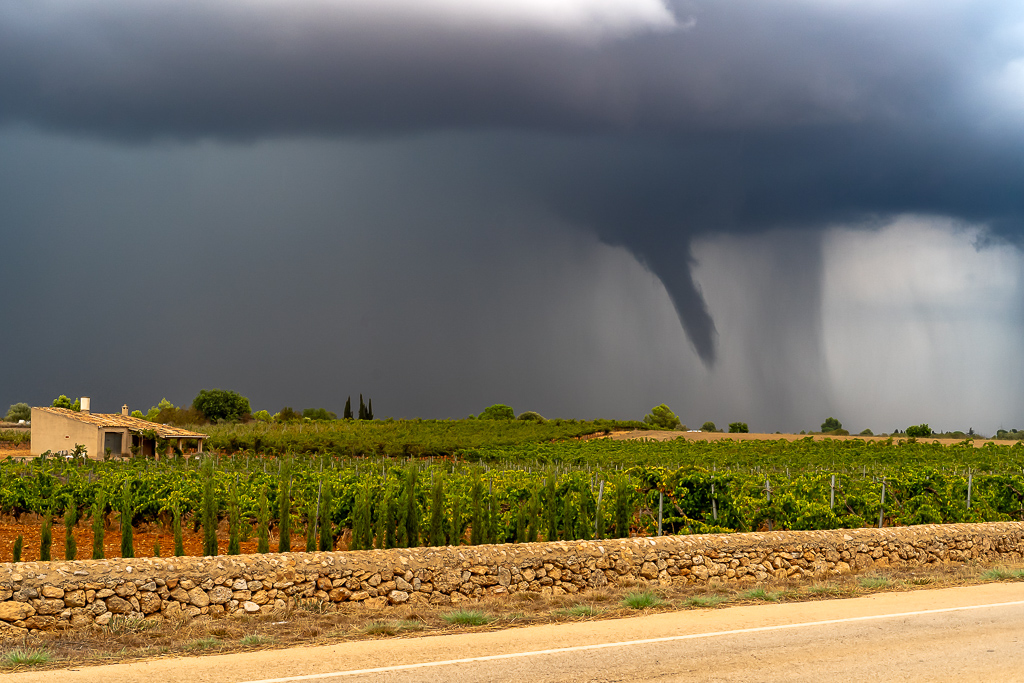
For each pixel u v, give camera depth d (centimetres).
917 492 2444
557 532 1852
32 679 895
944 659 937
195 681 866
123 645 1079
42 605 1134
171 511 2564
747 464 5969
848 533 1767
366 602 1323
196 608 1223
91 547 2236
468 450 7431
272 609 1263
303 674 888
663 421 12281
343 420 11869
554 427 10088
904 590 1521
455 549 1433
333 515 2325
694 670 890
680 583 1564
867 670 887
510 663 930
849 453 6781
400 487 2205
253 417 12175
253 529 2483
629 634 1101
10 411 12006
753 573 1630
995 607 1294
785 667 901
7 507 2767
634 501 2061
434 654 984
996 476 2586
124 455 6650
